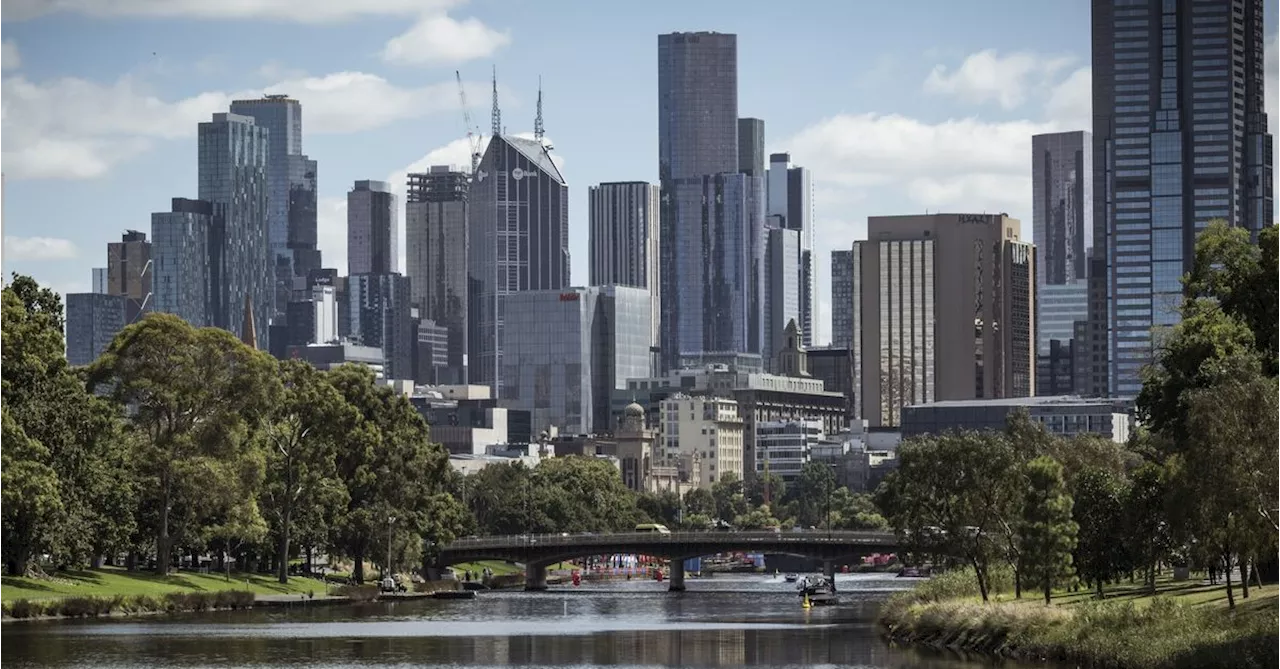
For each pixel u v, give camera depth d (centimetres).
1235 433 17862
